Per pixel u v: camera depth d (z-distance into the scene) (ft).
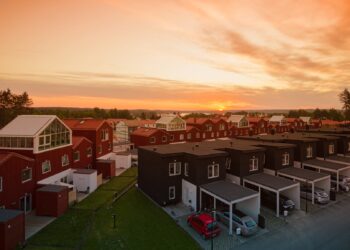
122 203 87.66
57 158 96.68
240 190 75.72
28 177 81.35
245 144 108.17
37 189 78.54
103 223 71.41
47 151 90.53
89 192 98.37
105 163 120.98
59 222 71.97
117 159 144.46
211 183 82.58
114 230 67.15
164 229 68.18
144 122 273.54
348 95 316.19
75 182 99.25
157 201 87.10
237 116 269.03
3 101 274.36
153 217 75.92
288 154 103.71
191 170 83.41
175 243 61.05
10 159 73.05
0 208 68.39
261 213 79.66
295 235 66.13
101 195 95.91
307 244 61.93
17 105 280.72
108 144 142.31
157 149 95.35
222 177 86.07
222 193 72.95
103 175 120.67
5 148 86.53
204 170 81.92
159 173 85.56
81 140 115.24
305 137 128.57
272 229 69.26
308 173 95.25
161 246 59.62
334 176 112.06
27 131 86.22
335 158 122.72
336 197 94.22
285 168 102.01
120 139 256.52
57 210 75.66
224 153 85.51
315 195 88.63
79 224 70.69
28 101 289.33
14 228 58.03
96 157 126.52
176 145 107.14
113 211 80.23
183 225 70.64
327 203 88.02
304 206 85.40
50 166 92.27
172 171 87.04
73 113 451.53
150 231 67.00
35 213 78.64
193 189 82.02
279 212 79.61
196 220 67.26
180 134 212.23
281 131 303.89
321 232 67.87
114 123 264.31
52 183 91.86
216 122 241.76
